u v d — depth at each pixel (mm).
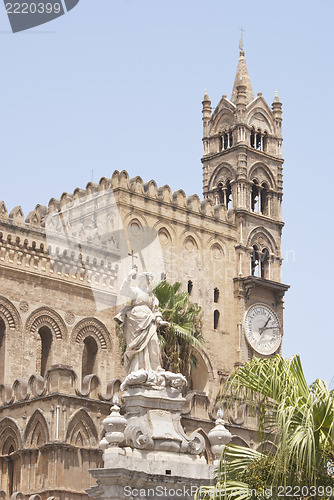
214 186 92188
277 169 93500
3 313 71938
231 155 91312
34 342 73000
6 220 72625
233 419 70812
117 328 71812
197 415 68812
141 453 31016
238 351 85312
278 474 28531
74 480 60781
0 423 64250
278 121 94812
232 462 30078
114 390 64375
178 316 68938
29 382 63375
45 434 61281
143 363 32375
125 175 80125
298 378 29766
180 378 32344
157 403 32031
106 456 30016
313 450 27766
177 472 31125
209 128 93750
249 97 93875
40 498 57531
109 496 29641
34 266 73562
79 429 61906
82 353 75188
